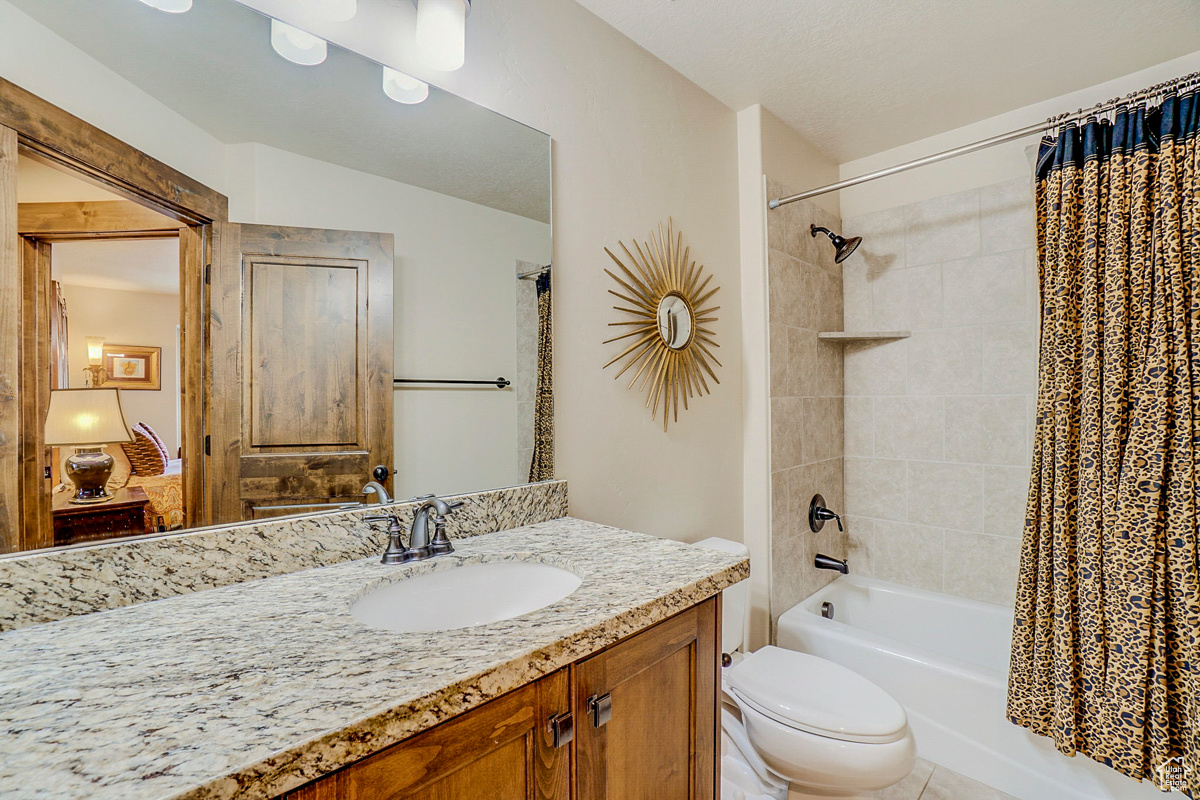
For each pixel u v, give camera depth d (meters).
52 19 0.76
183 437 0.88
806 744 1.26
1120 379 1.43
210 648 0.65
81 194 0.78
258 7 0.96
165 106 0.87
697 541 1.83
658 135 1.74
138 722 0.49
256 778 0.43
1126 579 1.37
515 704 0.65
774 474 2.04
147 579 0.81
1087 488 1.46
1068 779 1.45
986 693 1.58
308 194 1.02
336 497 1.05
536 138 1.37
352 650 0.64
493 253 1.29
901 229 2.36
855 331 2.50
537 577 1.05
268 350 0.98
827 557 2.28
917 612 2.16
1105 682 1.39
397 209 1.14
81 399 0.78
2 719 0.49
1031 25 1.58
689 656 0.92
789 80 1.87
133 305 0.83
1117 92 1.87
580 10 1.50
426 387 1.18
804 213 2.27
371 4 1.10
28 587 0.72
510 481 1.32
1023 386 2.04
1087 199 1.52
